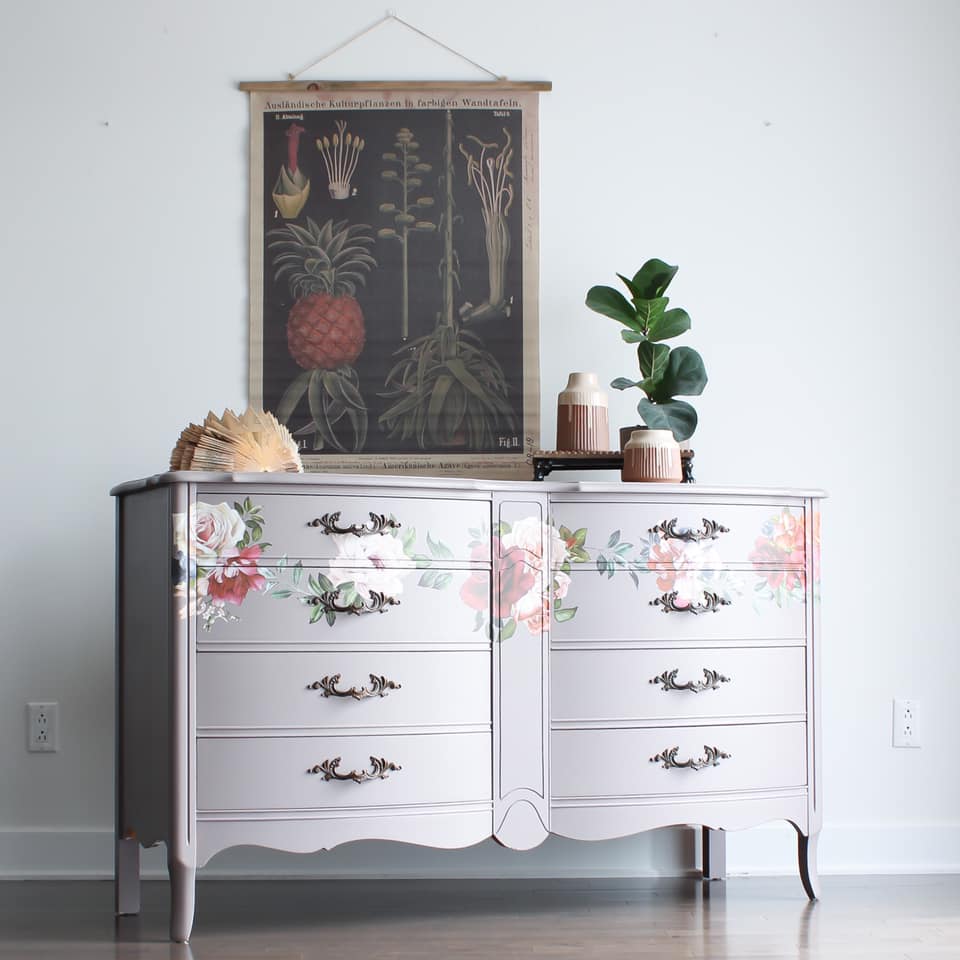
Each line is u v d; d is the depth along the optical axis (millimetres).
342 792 1883
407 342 2508
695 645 2059
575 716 2004
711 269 2539
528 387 2508
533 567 2002
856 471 2527
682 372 2295
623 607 2029
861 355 2541
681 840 2447
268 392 2490
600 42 2543
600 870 2434
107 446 2475
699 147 2549
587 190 2533
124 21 2508
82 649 2451
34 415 2467
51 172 2486
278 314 2500
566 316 2523
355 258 2512
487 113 2527
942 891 2305
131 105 2502
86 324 2480
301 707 1873
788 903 2207
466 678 1956
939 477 2525
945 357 2539
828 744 2504
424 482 1919
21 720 2436
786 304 2541
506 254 2521
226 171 2510
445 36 2529
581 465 2299
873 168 2553
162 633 1884
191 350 2492
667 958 1857
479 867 2422
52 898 2246
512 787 1973
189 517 1847
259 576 1866
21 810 2422
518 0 2535
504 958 1854
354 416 2494
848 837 2484
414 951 1894
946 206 2547
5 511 2455
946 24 2551
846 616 2520
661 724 2033
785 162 2553
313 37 2527
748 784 2082
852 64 2555
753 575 2102
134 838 2117
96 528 2465
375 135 2523
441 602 1945
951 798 2508
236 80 2518
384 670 1910
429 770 1925
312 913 2133
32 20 2494
